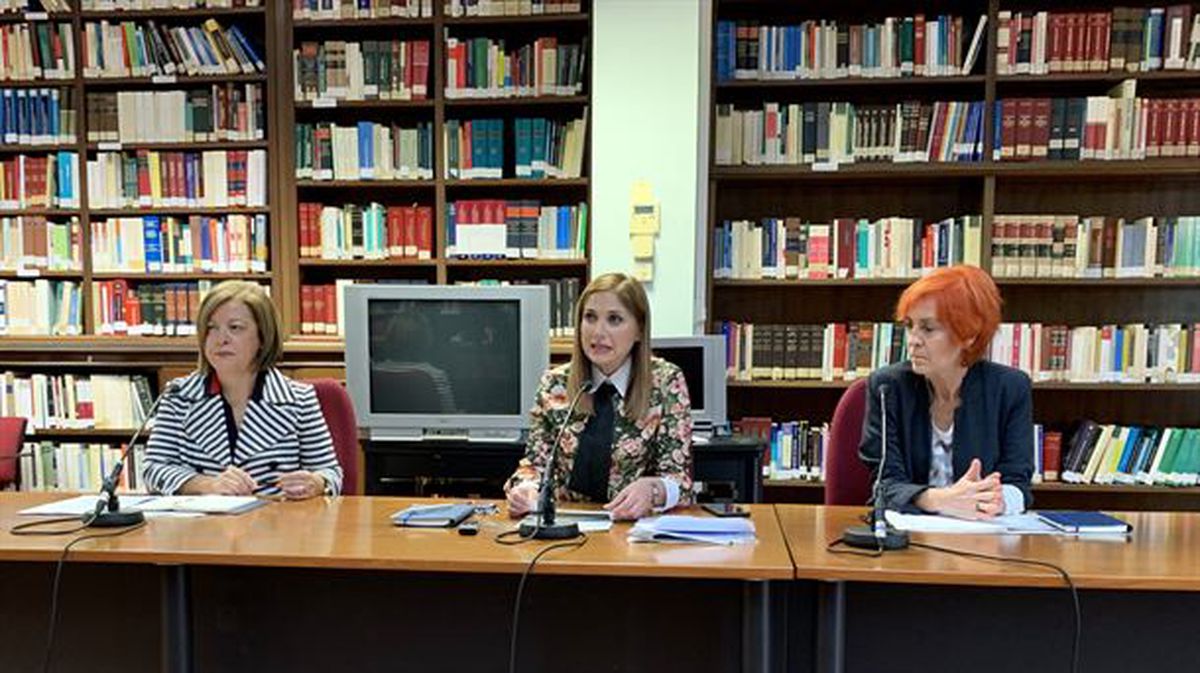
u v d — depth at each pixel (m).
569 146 3.24
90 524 1.53
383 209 3.29
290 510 1.69
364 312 2.74
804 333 3.19
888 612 1.56
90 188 3.35
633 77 3.07
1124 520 1.60
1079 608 1.39
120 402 3.27
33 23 3.30
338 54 3.22
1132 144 2.97
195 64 3.28
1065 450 3.14
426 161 3.25
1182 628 1.49
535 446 1.89
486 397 2.74
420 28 3.33
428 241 3.30
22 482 3.27
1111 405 3.29
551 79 3.18
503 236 3.25
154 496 1.80
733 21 3.29
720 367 2.73
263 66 3.29
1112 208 3.26
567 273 3.43
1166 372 3.04
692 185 3.08
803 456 3.20
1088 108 2.98
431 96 3.25
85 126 3.34
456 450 2.69
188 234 3.33
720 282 3.20
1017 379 1.76
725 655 1.62
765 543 1.43
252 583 1.68
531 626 1.65
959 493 1.60
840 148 3.11
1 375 3.28
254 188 3.30
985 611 1.54
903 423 1.78
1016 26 3.00
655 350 2.71
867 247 3.15
